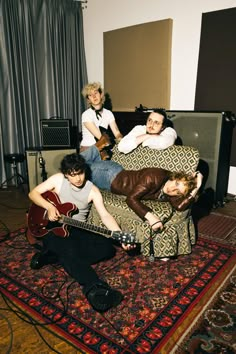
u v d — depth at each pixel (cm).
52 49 371
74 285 181
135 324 150
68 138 333
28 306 163
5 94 342
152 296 171
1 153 351
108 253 189
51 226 186
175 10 321
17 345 138
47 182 187
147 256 207
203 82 319
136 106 373
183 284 181
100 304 150
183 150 222
